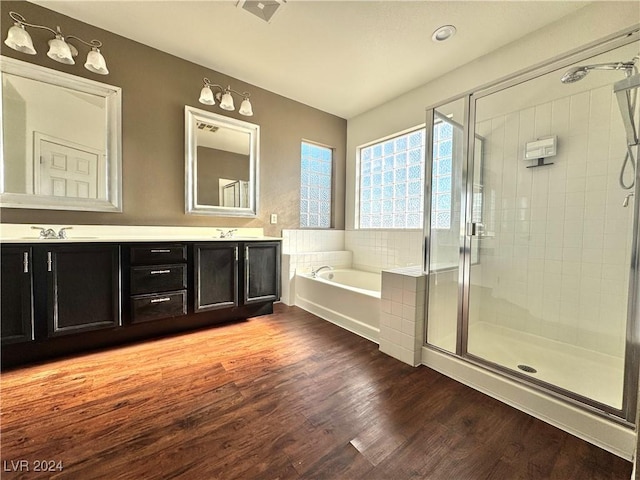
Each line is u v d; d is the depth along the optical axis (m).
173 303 2.23
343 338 2.27
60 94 2.12
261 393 1.50
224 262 2.50
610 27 1.76
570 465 1.07
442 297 1.88
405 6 1.89
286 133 3.36
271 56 2.52
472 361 1.65
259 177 3.16
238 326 2.52
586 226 1.80
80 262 1.86
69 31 2.11
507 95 1.97
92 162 2.24
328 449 1.13
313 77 2.86
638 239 1.18
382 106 3.44
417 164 3.15
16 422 1.24
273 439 1.17
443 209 1.99
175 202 2.65
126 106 2.37
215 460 1.06
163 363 1.81
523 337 2.04
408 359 1.86
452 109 2.00
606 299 1.73
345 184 3.96
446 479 1.00
